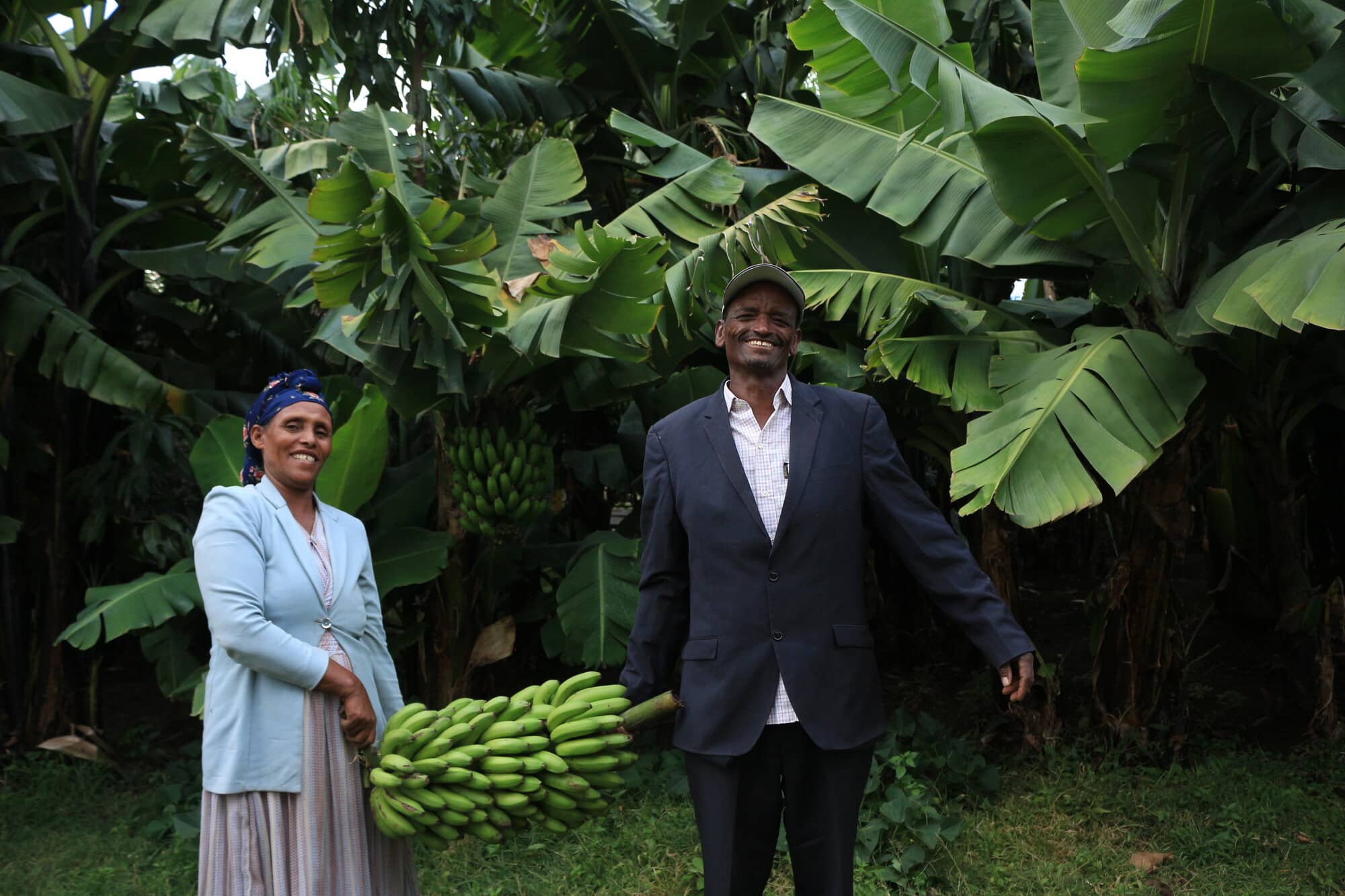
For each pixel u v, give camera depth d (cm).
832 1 409
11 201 563
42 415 598
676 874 374
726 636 214
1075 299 593
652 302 433
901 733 489
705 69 627
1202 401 442
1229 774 451
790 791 217
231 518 207
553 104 584
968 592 216
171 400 511
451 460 479
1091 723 502
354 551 229
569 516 666
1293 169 430
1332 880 355
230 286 636
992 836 396
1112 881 362
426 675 535
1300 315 297
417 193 452
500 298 431
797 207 415
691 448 225
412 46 470
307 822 203
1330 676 506
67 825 456
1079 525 1046
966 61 449
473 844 403
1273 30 330
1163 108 366
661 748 516
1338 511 660
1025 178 384
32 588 580
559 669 664
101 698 633
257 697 204
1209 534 753
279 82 635
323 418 224
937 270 503
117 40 496
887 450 224
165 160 587
